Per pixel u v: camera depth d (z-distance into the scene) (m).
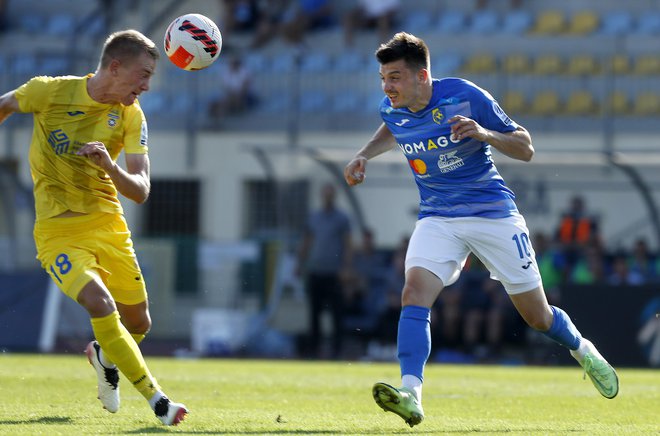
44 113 21.03
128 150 21.08
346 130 71.56
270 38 79.44
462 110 21.25
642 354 51.31
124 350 19.45
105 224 21.38
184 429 19.58
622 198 60.38
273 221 71.69
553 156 59.56
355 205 63.50
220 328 60.22
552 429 20.78
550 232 60.41
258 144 72.44
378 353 58.69
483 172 21.77
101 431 18.92
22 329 56.97
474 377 37.44
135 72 20.59
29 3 86.06
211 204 72.75
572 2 79.06
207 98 76.44
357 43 78.62
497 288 57.31
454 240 21.67
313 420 21.77
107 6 81.62
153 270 61.25
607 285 51.84
